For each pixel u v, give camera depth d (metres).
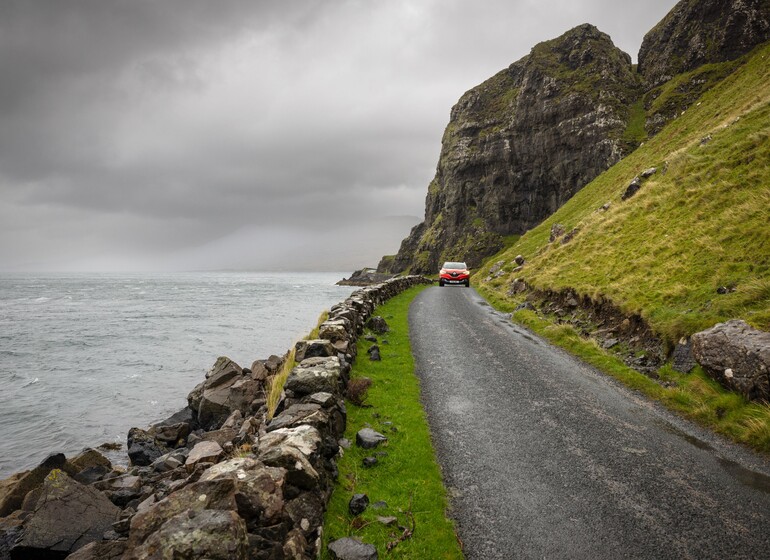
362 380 11.16
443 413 9.74
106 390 24.36
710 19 117.12
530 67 156.75
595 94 132.50
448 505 6.23
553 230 45.72
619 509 6.16
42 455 16.38
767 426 8.20
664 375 11.98
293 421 6.76
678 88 113.44
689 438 8.60
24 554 6.15
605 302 18.78
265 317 55.03
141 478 9.83
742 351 9.84
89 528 6.59
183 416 18.05
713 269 15.34
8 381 26.52
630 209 28.61
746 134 23.88
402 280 40.84
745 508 6.19
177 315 58.44
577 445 8.23
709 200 20.73
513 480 6.94
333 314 16.64
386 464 7.31
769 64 48.22
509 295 32.03
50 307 72.88
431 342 16.97
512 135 153.12
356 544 5.04
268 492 4.52
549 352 15.65
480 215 160.50
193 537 3.52
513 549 5.31
